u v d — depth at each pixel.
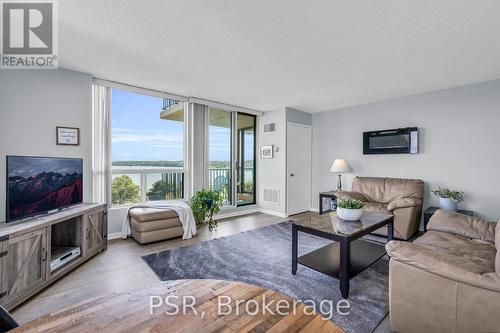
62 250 2.46
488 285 1.21
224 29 2.09
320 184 5.38
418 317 1.44
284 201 4.96
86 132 3.14
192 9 1.81
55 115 2.90
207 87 3.69
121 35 2.19
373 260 2.33
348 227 2.27
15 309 1.83
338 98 4.28
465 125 3.54
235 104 4.76
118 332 0.93
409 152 4.00
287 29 2.08
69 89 3.00
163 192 4.18
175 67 2.92
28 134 2.71
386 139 4.29
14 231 1.84
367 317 1.74
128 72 3.09
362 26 2.02
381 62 2.75
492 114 3.33
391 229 2.75
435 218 2.61
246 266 2.58
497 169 3.29
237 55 2.59
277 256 2.85
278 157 5.08
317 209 5.40
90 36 2.21
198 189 4.37
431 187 3.86
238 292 1.24
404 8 1.78
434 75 3.14
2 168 2.54
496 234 2.07
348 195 4.04
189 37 2.22
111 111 3.49
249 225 4.25
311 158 5.52
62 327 0.95
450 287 1.33
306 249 3.08
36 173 2.29
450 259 1.39
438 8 1.78
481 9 1.78
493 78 3.26
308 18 1.92
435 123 3.81
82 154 3.11
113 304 1.12
